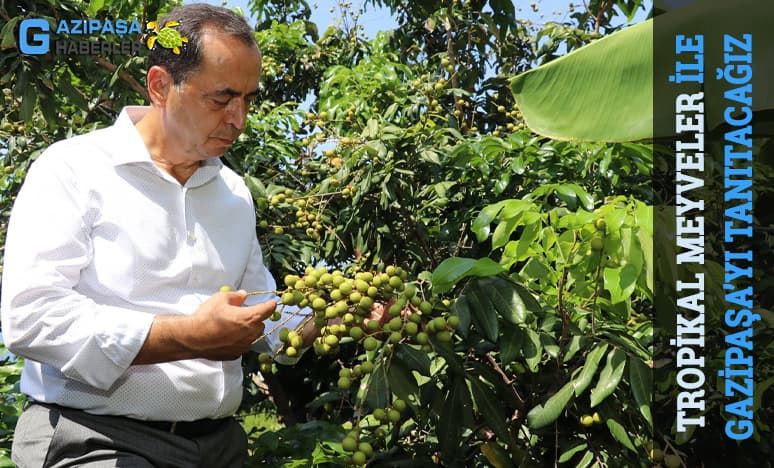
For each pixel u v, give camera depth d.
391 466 1.99
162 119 1.71
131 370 1.65
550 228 1.89
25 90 3.86
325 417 3.52
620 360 1.70
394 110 3.70
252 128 4.10
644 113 1.72
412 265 3.50
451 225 3.34
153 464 1.68
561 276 1.84
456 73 4.47
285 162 4.15
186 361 1.73
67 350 1.49
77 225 1.60
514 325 1.79
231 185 1.95
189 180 1.79
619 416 1.85
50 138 4.62
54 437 1.61
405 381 1.71
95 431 1.63
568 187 2.29
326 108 4.04
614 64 1.73
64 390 1.63
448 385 1.86
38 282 1.50
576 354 1.98
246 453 1.95
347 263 3.85
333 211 3.74
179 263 1.75
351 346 3.55
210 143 1.68
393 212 3.46
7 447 2.18
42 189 1.59
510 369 2.03
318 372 3.66
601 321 2.07
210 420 1.81
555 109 1.77
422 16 5.73
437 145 3.36
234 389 1.86
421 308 1.72
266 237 3.65
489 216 1.93
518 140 3.17
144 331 1.49
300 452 2.11
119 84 4.43
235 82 1.60
